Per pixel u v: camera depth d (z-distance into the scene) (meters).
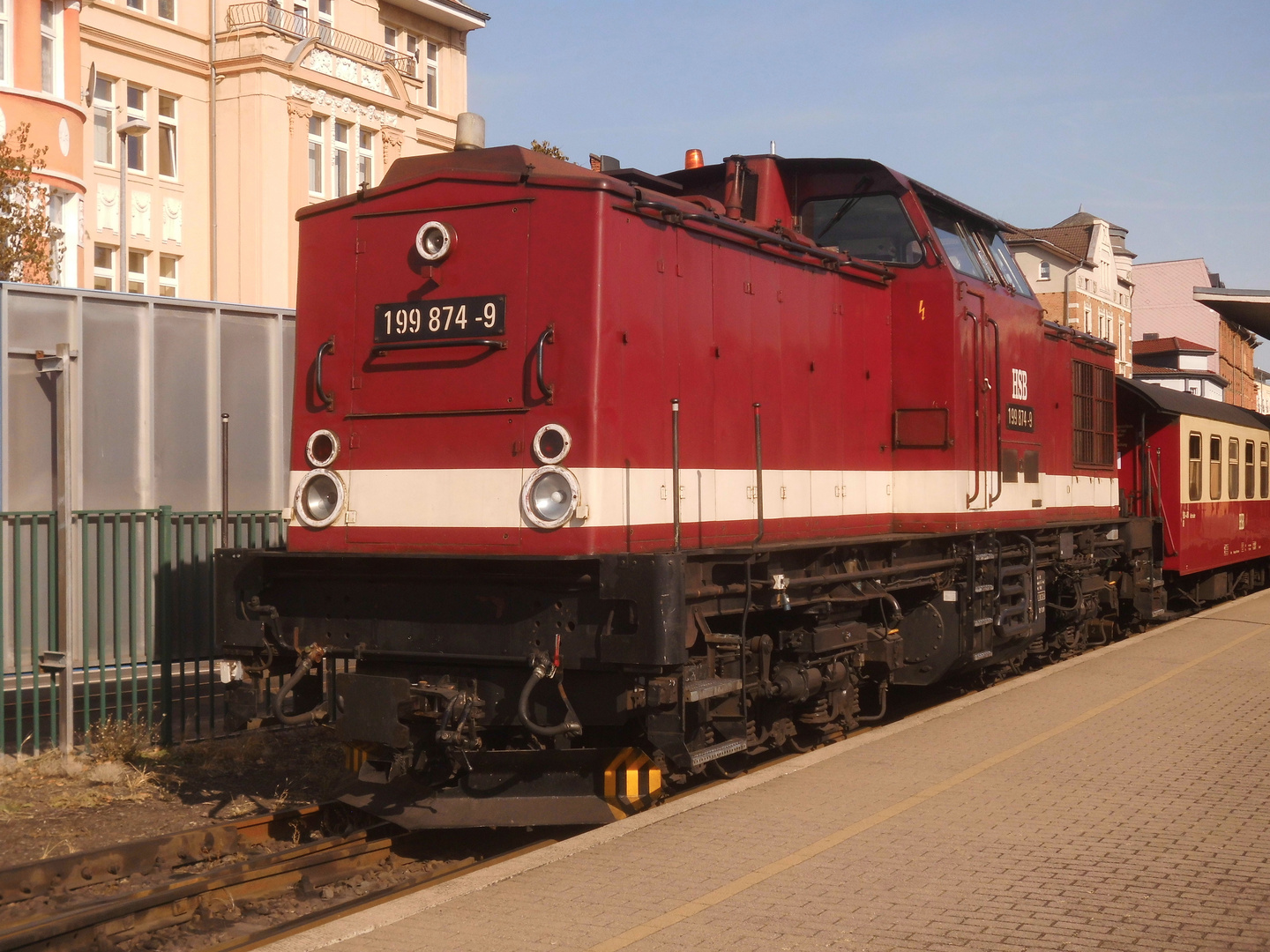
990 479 10.55
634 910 5.07
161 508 9.67
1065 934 4.74
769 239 8.09
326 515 7.18
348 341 7.23
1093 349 14.19
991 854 5.78
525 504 6.52
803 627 8.22
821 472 8.73
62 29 20.75
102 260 24.05
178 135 25.28
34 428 10.68
